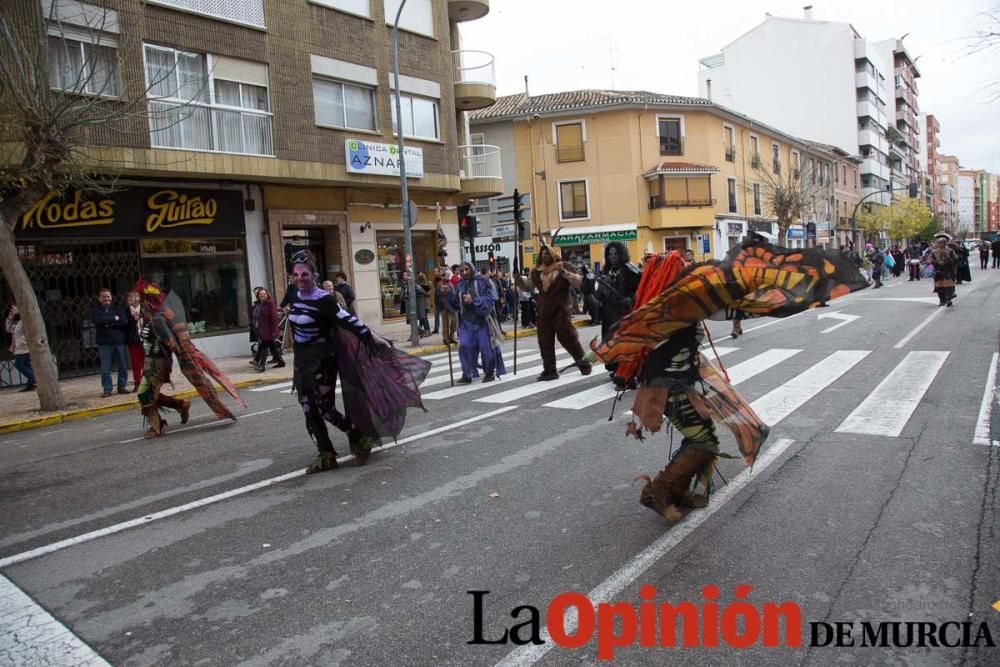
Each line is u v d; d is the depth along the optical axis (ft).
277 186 60.75
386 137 67.15
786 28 224.12
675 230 125.80
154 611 12.32
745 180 142.61
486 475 19.16
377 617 11.68
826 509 15.40
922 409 23.77
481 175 84.33
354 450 20.94
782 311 13.24
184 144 51.60
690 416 14.34
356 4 64.75
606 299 30.68
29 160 33.88
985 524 14.20
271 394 37.88
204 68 53.16
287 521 16.44
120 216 50.24
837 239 197.47
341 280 54.70
